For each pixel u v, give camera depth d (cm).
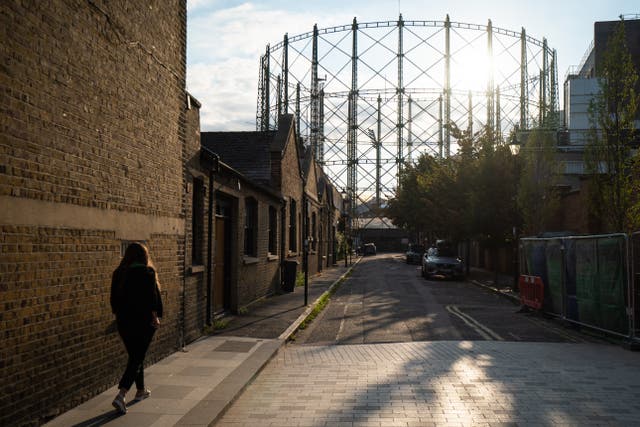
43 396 530
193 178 1018
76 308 587
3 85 470
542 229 2053
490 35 5159
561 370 788
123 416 557
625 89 1410
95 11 625
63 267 561
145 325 580
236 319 1274
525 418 570
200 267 1024
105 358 653
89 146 612
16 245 488
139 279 580
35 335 516
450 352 929
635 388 688
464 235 2897
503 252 3272
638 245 1123
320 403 635
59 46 553
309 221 2923
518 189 2192
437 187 3152
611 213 1402
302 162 2902
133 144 729
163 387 673
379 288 2320
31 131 508
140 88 751
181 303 925
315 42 5347
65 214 564
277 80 5441
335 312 1518
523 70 5312
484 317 1408
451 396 655
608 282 1044
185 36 936
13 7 481
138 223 745
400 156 5491
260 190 1659
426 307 1625
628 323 972
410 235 8406
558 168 2067
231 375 736
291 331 1112
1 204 468
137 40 739
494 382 720
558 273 1288
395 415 584
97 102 630
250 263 1527
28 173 505
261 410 611
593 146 1438
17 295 489
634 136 1435
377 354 924
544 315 1388
